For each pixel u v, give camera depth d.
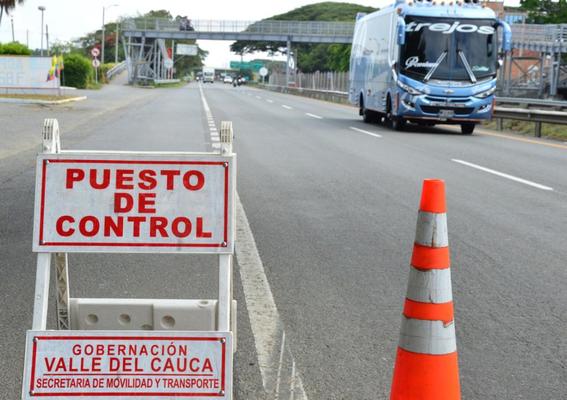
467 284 6.39
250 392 4.14
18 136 19.23
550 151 18.67
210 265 6.89
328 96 64.19
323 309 5.64
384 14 27.12
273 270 6.74
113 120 25.92
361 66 31.44
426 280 3.70
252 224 8.73
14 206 9.62
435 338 3.68
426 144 20.00
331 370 4.48
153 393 3.76
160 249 3.83
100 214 3.82
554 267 7.02
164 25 93.31
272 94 75.94
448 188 11.87
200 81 179.00
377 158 16.14
